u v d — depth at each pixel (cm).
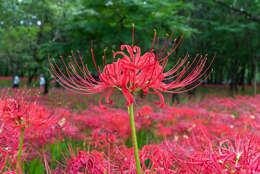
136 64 124
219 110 679
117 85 126
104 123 344
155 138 366
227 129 342
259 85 3256
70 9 742
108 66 126
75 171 162
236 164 139
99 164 166
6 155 159
